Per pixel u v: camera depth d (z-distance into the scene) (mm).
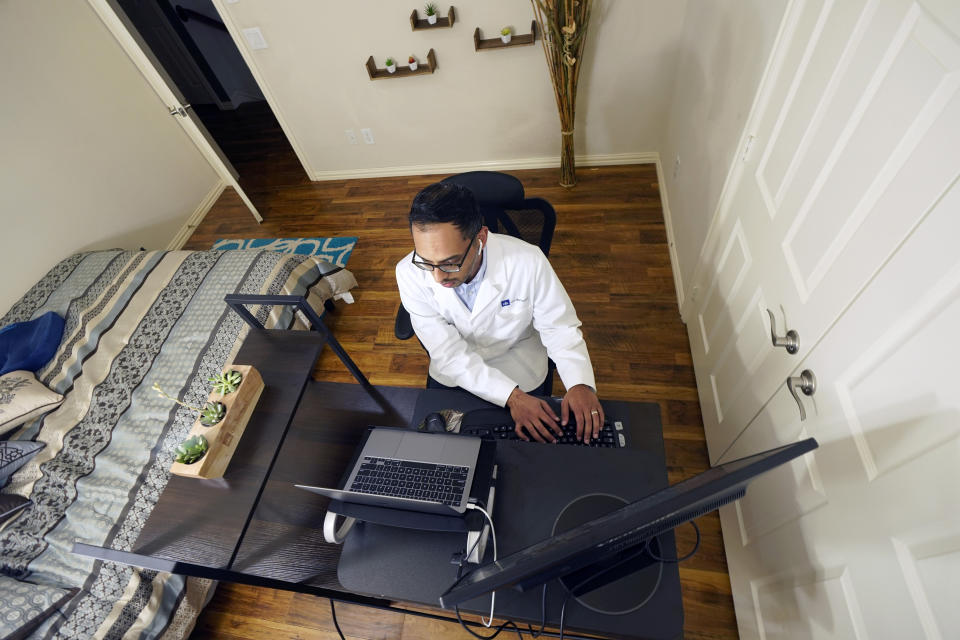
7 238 2373
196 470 1215
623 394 1941
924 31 610
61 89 2537
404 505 906
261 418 1363
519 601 862
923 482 644
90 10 2602
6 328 2094
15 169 2385
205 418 1283
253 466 1275
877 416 741
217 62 3871
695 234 1911
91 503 1562
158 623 1454
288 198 3254
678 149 2275
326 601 1609
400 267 1240
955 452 586
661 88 2496
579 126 2725
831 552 884
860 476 792
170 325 2049
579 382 1217
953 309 579
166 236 3123
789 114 1048
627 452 1009
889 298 701
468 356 1294
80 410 1827
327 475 1643
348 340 2354
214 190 3426
